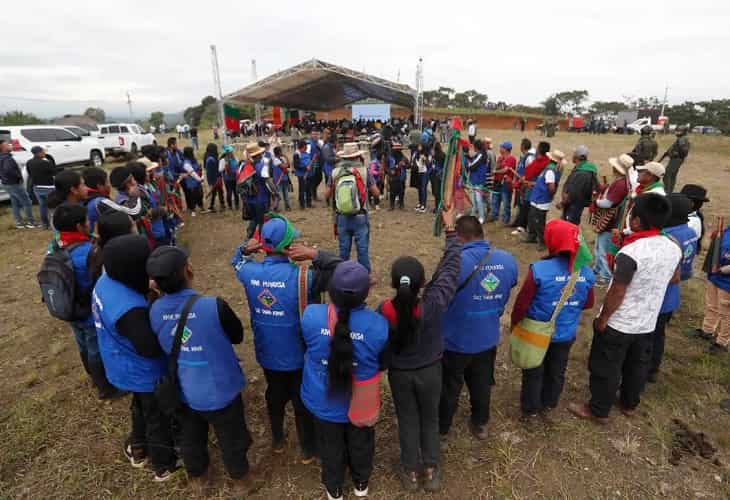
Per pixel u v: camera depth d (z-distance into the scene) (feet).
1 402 12.34
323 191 43.65
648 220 9.79
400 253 24.21
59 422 11.55
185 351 8.16
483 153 28.14
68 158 54.13
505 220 29.27
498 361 14.11
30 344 15.42
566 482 9.57
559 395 11.32
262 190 23.91
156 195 19.03
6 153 29.17
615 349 10.46
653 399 12.17
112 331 8.45
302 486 9.58
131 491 9.52
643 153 23.80
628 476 9.71
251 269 8.87
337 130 96.22
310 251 8.96
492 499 9.20
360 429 8.52
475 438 10.88
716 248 13.53
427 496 9.26
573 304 10.14
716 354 13.91
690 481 9.55
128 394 12.67
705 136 100.01
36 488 9.61
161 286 8.05
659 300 10.19
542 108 269.03
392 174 34.09
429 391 8.85
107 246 8.32
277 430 10.30
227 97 63.67
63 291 10.58
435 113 168.04
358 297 7.62
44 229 30.25
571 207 20.54
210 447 10.73
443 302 8.53
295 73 61.82
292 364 9.21
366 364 7.99
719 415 11.53
